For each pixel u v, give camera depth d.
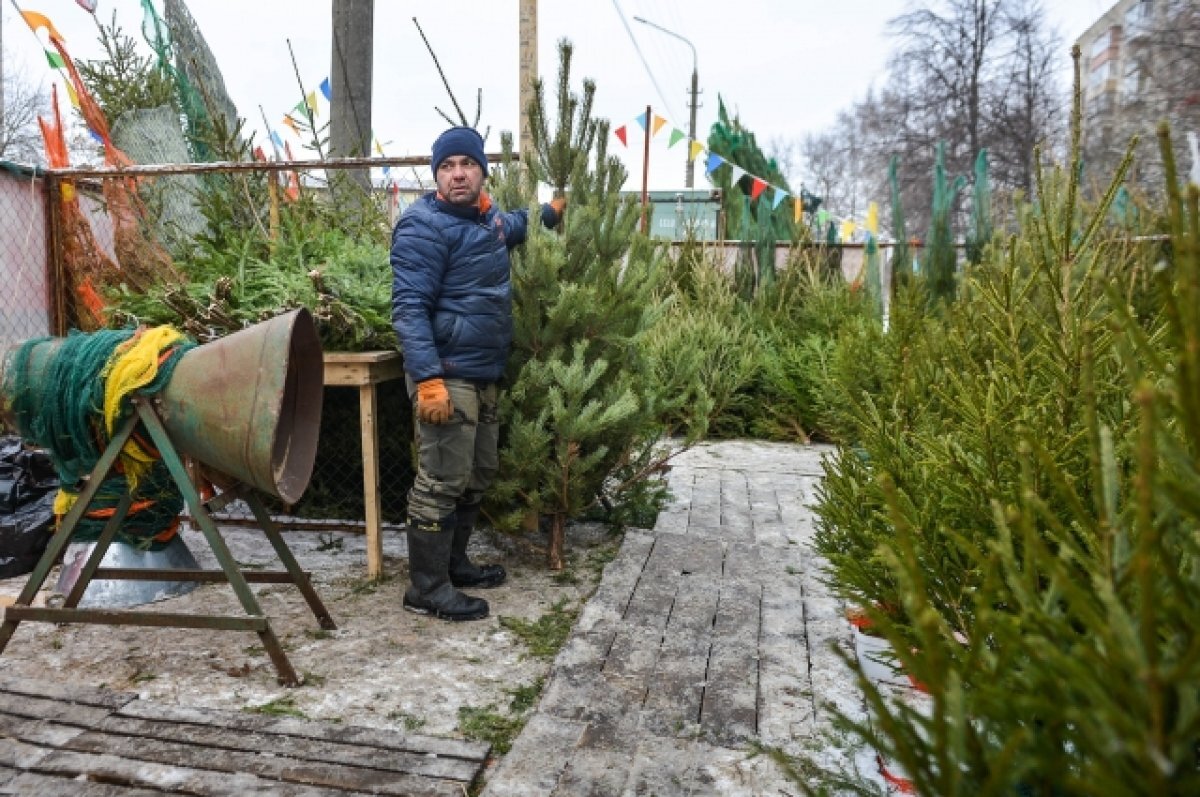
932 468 2.40
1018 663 1.34
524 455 3.84
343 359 3.79
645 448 4.79
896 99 29.45
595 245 4.09
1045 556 1.05
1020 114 26.31
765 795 2.23
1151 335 2.39
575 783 2.27
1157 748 0.90
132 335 2.99
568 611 3.59
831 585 2.71
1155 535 1.03
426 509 3.42
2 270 5.93
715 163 10.02
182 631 3.24
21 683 2.73
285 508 4.79
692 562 4.19
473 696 2.80
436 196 3.51
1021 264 4.37
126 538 3.52
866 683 1.09
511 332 3.68
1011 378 2.65
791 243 10.58
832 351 7.87
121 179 5.89
